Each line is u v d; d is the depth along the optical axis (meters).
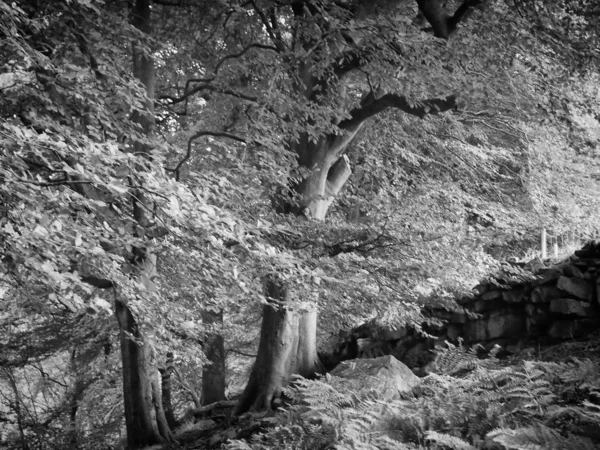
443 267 12.28
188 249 6.61
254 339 21.38
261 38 16.09
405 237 12.17
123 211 7.19
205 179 8.64
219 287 8.20
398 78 12.39
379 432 6.80
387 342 15.15
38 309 5.70
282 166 11.70
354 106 14.27
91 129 7.49
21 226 5.18
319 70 12.50
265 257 6.86
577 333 11.56
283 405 13.29
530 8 12.04
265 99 11.73
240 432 12.45
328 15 11.33
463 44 12.48
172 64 15.25
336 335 16.81
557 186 17.02
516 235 15.79
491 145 17.36
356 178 17.83
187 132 14.50
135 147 10.90
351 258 11.12
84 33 9.27
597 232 16.69
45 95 7.93
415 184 17.45
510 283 12.84
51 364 24.30
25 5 8.80
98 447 16.67
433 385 8.03
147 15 12.79
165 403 16.33
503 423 6.43
